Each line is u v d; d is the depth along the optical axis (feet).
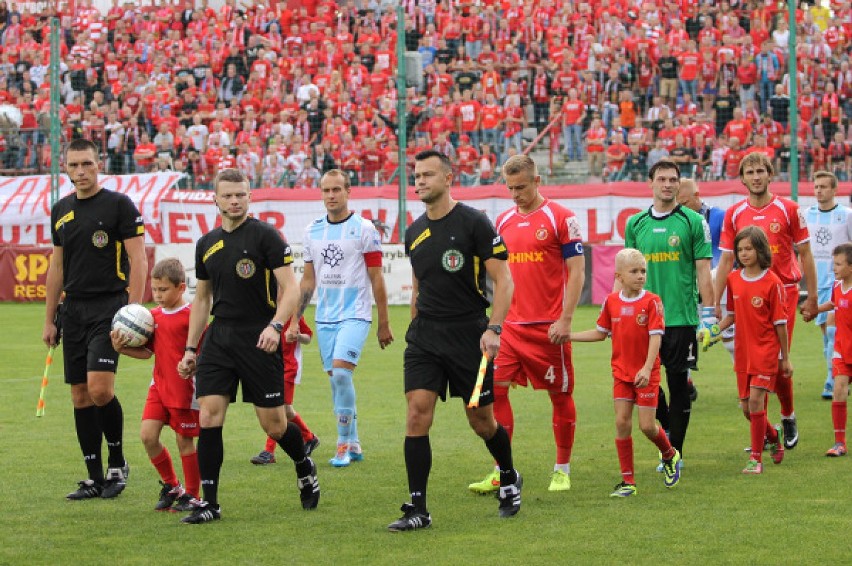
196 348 48.83
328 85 200.54
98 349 52.13
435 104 186.09
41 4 238.89
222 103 201.98
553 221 54.39
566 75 184.65
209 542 43.83
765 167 65.92
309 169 177.58
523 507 49.49
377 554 41.60
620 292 52.70
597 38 197.88
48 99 206.08
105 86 207.72
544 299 54.54
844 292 60.23
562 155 179.93
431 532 45.03
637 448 63.82
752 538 43.06
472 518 47.55
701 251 58.39
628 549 41.73
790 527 44.65
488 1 210.59
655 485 53.88
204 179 186.09
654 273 58.70
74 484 55.52
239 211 47.80
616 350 52.49
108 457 57.72
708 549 41.57
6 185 182.80
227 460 61.67
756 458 56.18
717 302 67.87
